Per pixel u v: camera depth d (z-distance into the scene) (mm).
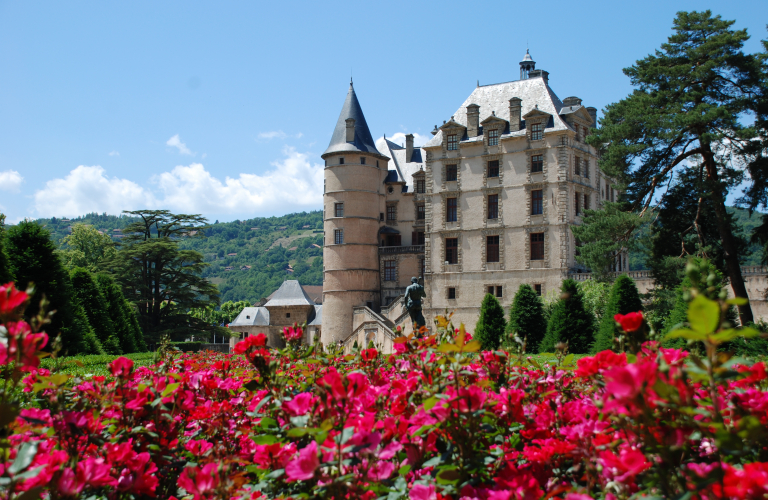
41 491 4234
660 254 47219
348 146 76000
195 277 76750
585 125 64375
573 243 60906
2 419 4004
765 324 37156
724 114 39875
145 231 80312
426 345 7020
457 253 65000
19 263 36625
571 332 41375
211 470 4699
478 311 63188
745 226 119625
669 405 3814
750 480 3188
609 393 4164
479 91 68188
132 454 5133
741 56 41594
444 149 66188
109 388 6125
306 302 97625
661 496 3816
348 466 4555
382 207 79938
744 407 4594
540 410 5914
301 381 7879
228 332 78500
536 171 61281
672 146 43781
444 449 5375
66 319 37531
